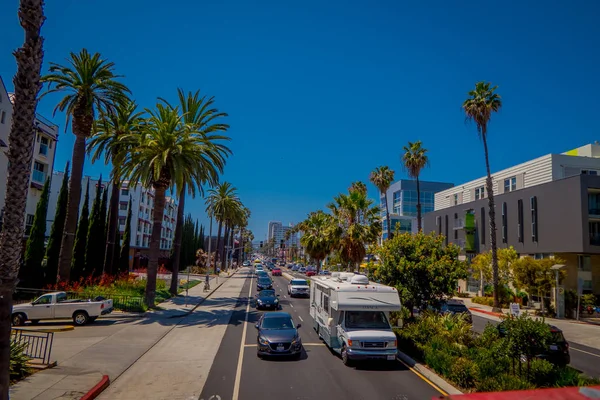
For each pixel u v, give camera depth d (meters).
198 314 26.59
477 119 33.25
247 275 81.75
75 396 9.83
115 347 16.08
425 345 14.73
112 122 35.03
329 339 15.69
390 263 18.22
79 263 35.34
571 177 32.53
